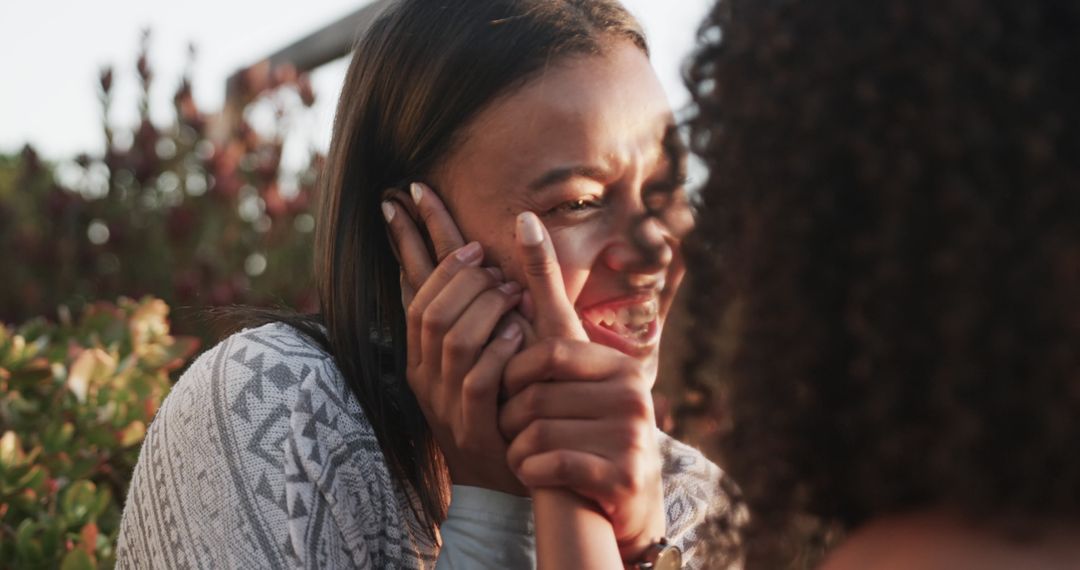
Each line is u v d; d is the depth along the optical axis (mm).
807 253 776
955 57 710
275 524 1152
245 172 3961
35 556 1649
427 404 1252
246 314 1425
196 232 3830
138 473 1271
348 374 1283
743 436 850
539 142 1228
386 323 1356
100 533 1831
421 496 1295
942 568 712
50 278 3877
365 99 1329
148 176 3814
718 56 880
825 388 793
